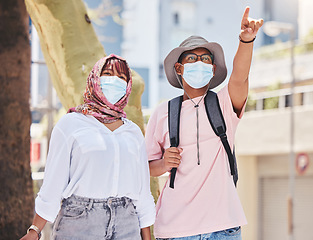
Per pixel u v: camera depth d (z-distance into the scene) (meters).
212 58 4.08
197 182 3.88
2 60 5.74
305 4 32.09
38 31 5.33
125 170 3.54
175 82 4.25
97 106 3.58
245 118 22.22
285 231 21.88
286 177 21.78
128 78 3.67
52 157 3.51
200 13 38.41
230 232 3.84
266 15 36.38
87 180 3.43
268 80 26.14
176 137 3.95
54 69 5.23
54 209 3.44
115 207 3.47
